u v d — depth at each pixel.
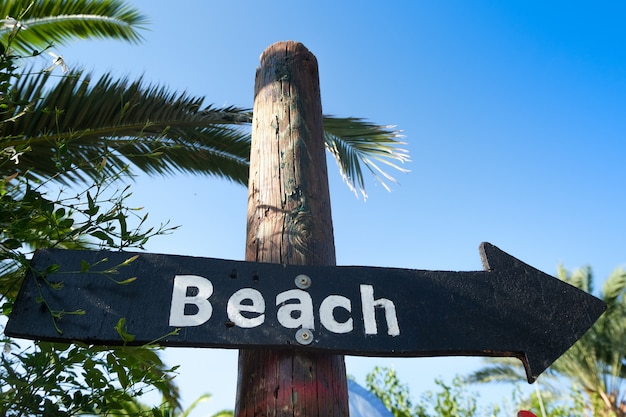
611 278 14.02
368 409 5.81
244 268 1.34
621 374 14.05
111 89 3.41
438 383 11.20
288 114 1.83
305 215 1.58
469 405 11.04
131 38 4.33
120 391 1.42
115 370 1.42
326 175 1.77
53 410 1.35
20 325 1.17
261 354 1.33
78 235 1.50
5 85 1.62
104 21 4.07
